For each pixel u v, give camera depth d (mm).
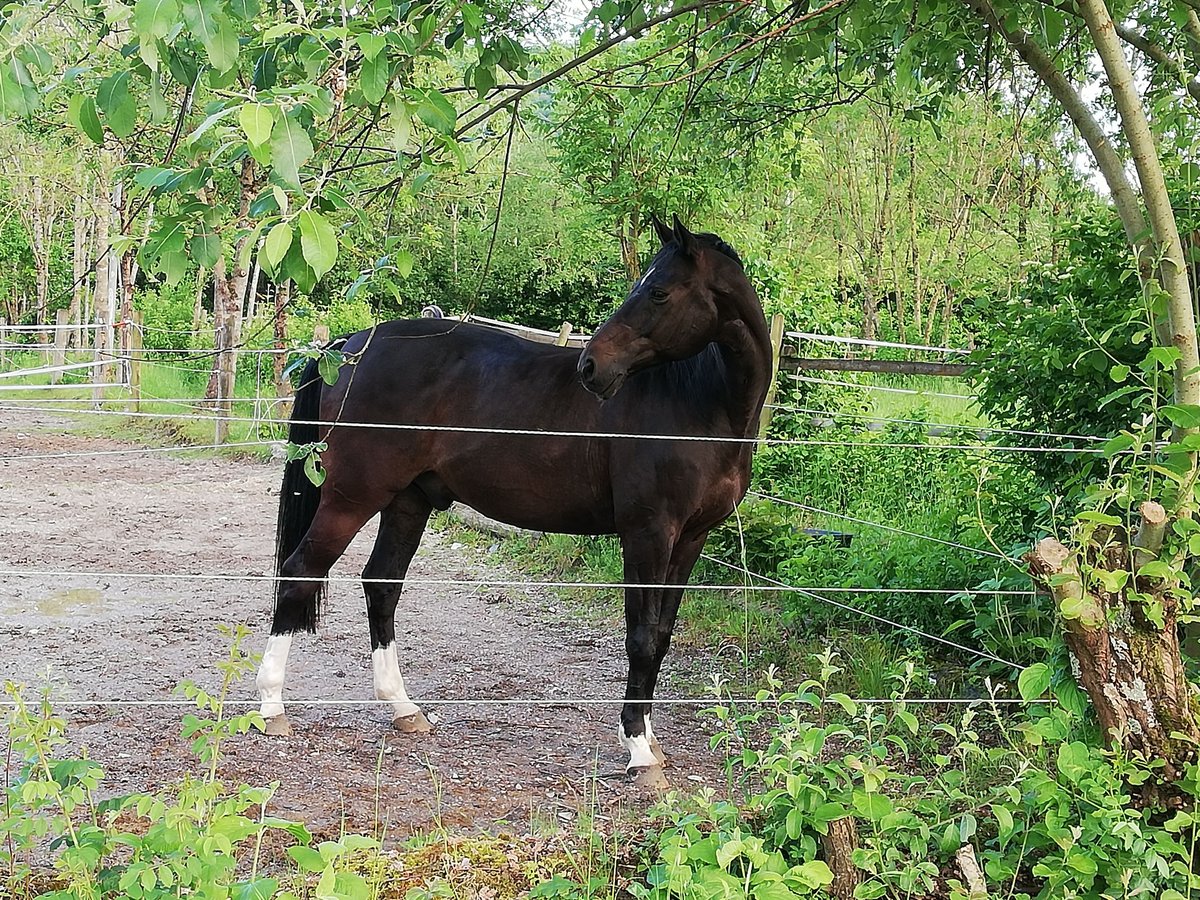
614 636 6125
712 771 4137
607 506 4328
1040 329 4535
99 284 18391
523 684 5273
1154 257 2762
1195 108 3926
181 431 14016
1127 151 4633
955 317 19719
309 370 4641
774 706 4625
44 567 7410
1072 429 4535
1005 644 4555
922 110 4773
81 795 2207
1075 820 2674
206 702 2316
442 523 9156
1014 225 16922
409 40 2178
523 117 3695
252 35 2295
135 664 5340
